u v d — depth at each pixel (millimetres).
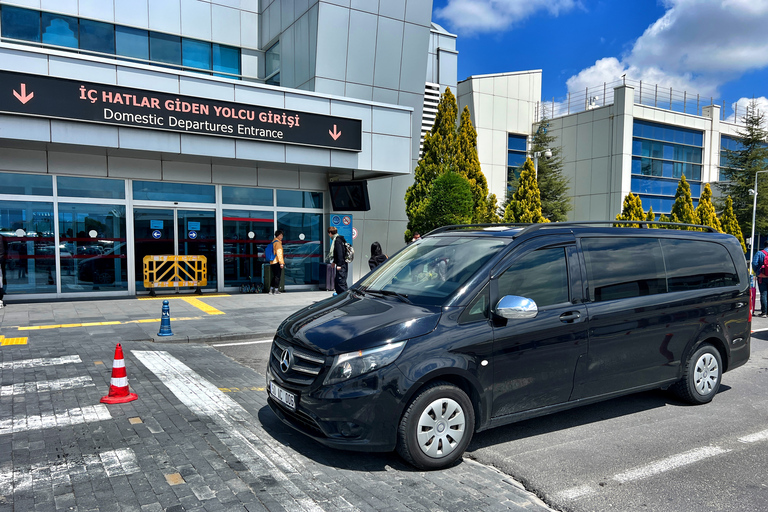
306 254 15156
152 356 6750
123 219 12641
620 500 3215
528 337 3893
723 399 5344
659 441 4180
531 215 23516
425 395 3479
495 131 34875
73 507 2928
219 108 11805
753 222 38125
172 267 13078
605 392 4367
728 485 3428
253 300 12547
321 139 13062
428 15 15992
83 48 13617
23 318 9469
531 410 3982
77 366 6082
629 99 35781
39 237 11773
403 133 14359
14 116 10031
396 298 4062
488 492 3271
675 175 39062
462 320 3709
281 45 15578
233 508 2957
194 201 13461
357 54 14797
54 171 11719
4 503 2957
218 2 15617
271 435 4094
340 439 3383
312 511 2955
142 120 11039
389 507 3031
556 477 3516
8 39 12719
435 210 15766
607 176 36719
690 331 4906
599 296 4344
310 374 3506
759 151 40281
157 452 3707
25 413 4469
